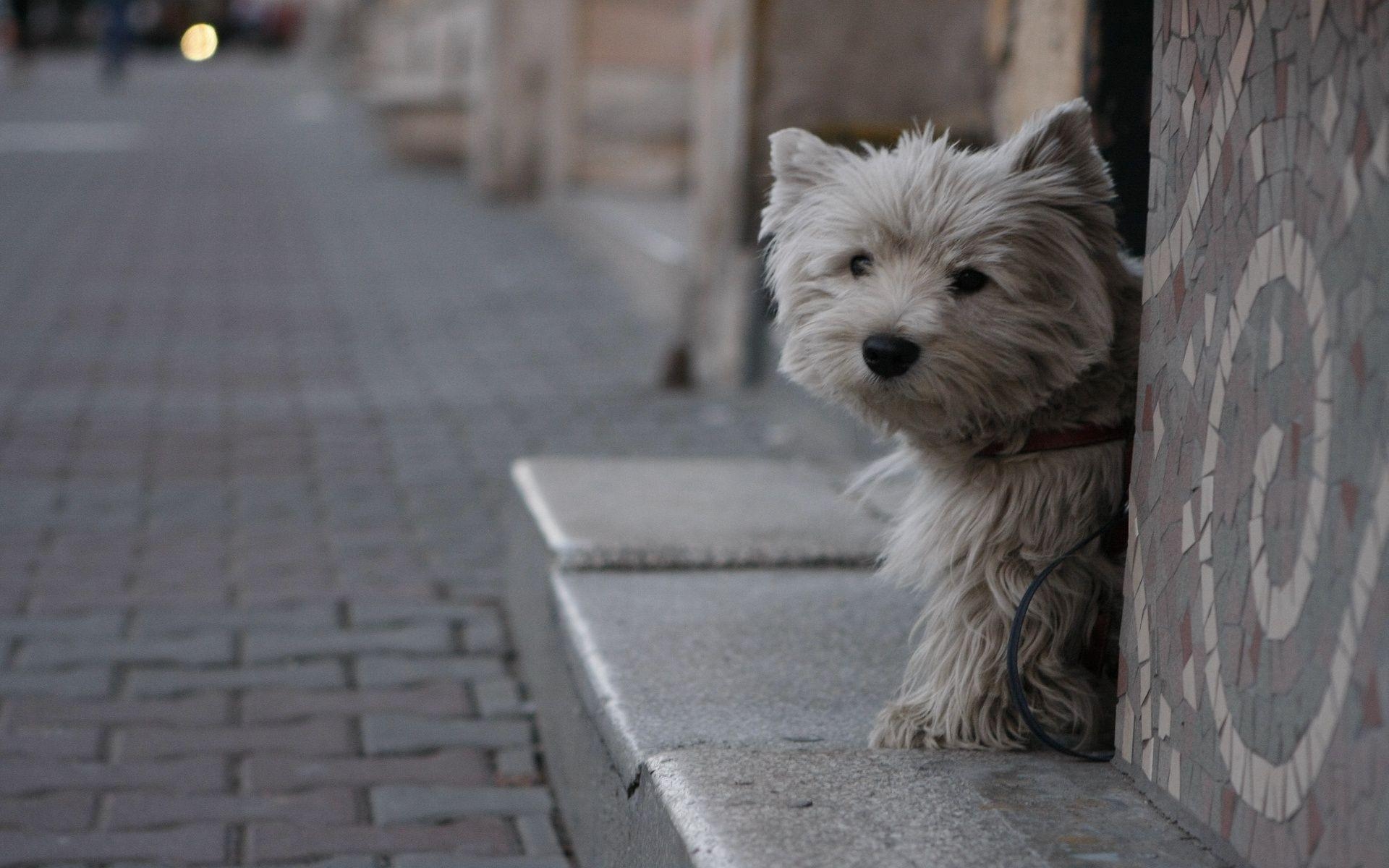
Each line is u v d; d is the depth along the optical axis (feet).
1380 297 6.18
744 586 14.11
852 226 9.63
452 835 12.67
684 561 14.61
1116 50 15.31
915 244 9.41
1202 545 7.90
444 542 21.12
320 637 17.26
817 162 10.40
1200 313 7.96
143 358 33.04
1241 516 7.45
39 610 17.85
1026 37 17.80
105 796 13.17
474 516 22.39
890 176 9.62
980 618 9.82
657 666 11.77
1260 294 7.25
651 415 29.04
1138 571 8.82
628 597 13.65
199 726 14.78
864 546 14.99
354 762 14.11
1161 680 8.47
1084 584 9.66
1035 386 9.37
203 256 46.88
